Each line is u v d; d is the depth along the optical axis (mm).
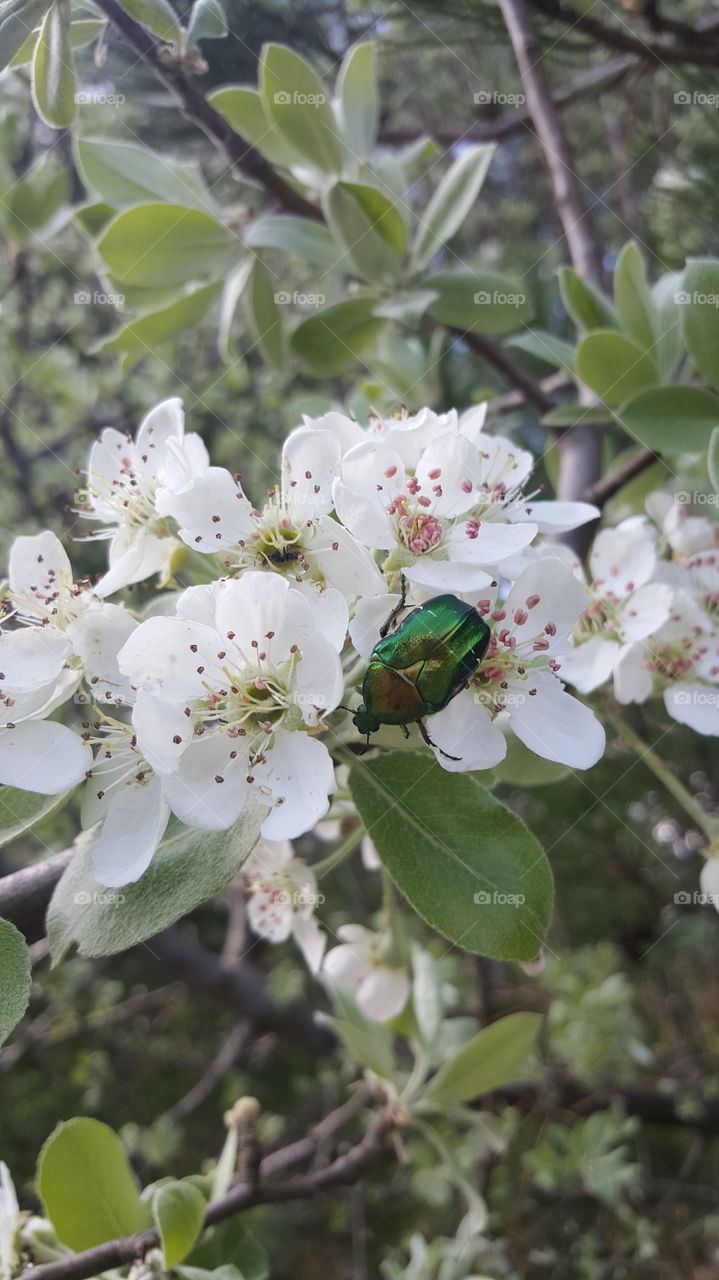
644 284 164
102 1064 409
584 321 175
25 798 106
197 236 187
